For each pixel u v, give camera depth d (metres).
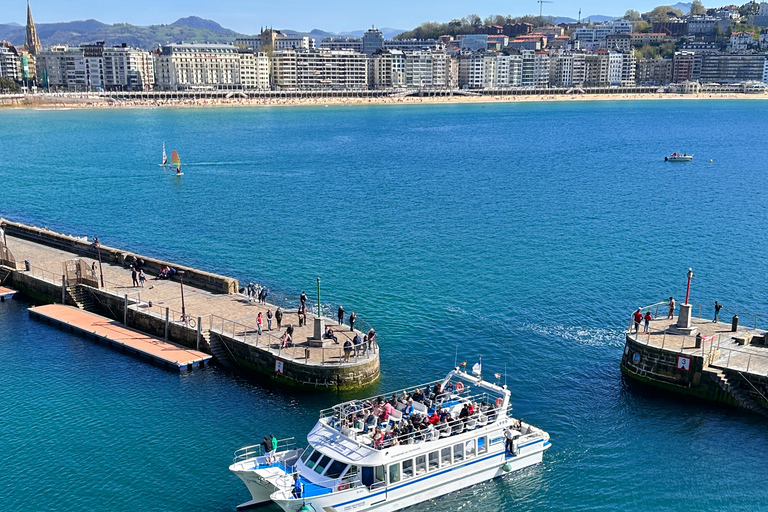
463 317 81.06
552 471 52.41
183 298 77.31
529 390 63.53
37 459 52.97
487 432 50.69
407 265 102.50
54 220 137.12
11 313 83.81
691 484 50.81
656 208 144.12
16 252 101.62
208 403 60.97
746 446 55.12
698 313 82.44
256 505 48.09
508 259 105.56
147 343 72.25
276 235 122.38
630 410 60.16
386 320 80.06
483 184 177.50
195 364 68.00
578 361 69.44
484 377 65.94
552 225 128.62
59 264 95.19
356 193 164.88
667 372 62.75
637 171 199.12
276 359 64.12
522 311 83.19
